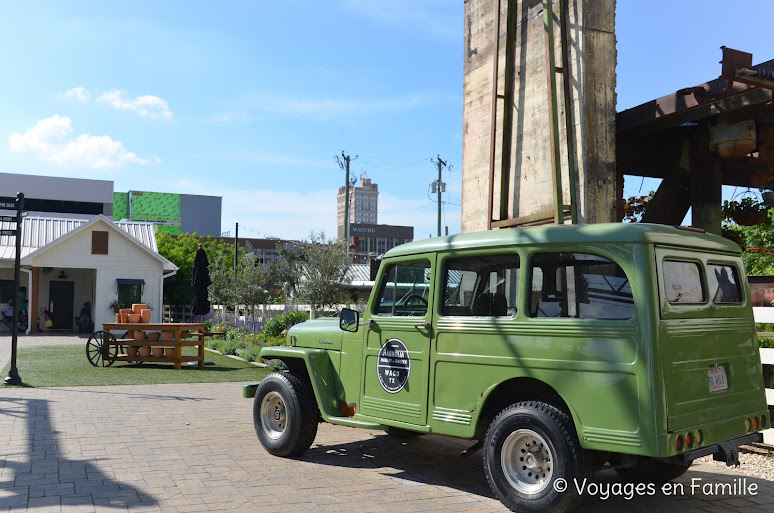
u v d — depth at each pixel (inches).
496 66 467.5
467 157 530.6
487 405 226.2
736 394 218.5
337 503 218.5
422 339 243.1
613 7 410.3
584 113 398.6
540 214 420.2
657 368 187.8
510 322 217.6
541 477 205.9
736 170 485.7
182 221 4943.4
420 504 218.5
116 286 1279.5
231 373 595.8
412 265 255.1
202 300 783.7
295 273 952.3
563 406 209.9
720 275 226.1
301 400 277.3
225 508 211.5
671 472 241.0
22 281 1338.6
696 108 370.9
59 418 360.2
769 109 365.4
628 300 195.2
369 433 340.2
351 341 272.4
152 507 211.2
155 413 381.7
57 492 225.3
